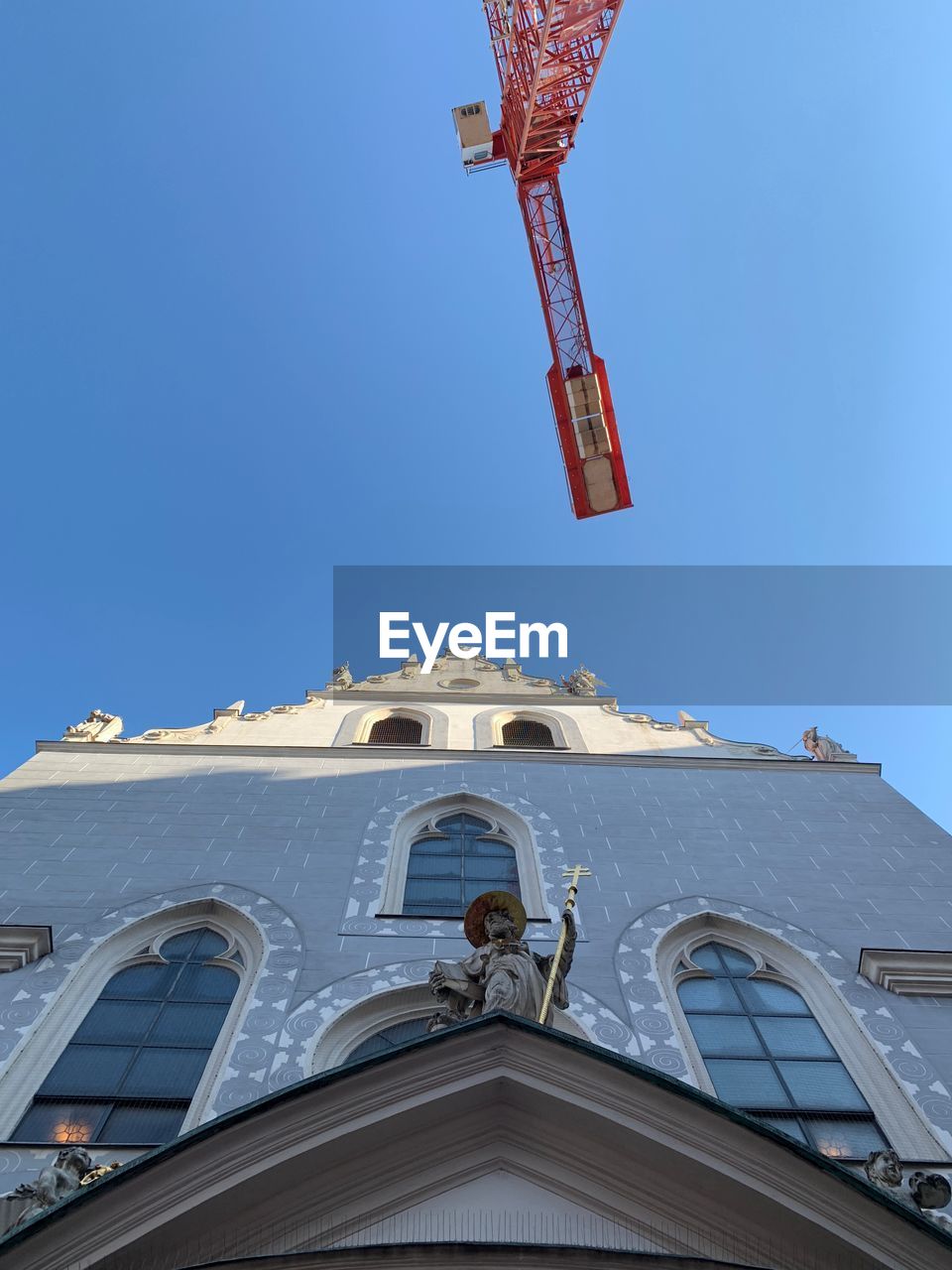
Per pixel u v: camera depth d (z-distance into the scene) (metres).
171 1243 7.10
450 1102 7.83
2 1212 7.46
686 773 19.52
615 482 32.03
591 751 20.83
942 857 16.52
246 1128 7.43
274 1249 7.23
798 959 14.06
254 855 15.92
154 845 16.06
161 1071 11.85
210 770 18.86
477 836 17.19
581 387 31.78
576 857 16.30
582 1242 7.29
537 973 9.34
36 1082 11.60
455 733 21.61
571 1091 7.86
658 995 13.11
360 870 15.65
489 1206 7.53
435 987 9.44
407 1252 6.70
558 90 32.59
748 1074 12.20
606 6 29.95
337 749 19.86
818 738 21.06
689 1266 6.68
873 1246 7.03
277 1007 12.48
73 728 20.05
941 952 13.70
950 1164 10.73
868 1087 12.00
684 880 15.72
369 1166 7.65
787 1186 7.29
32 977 13.05
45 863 15.40
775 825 17.55
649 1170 7.62
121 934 13.98
